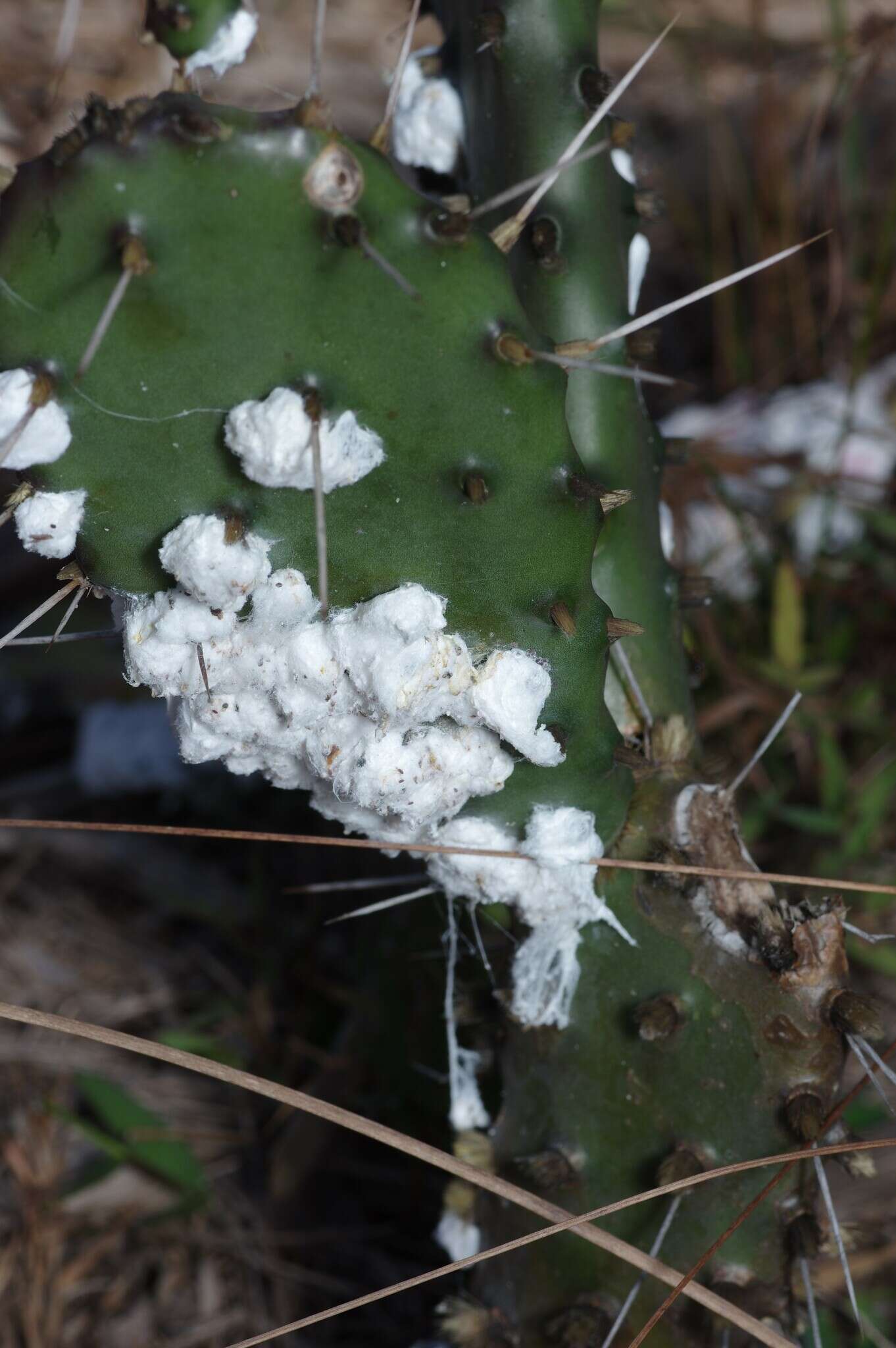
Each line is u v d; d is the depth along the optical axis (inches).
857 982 43.4
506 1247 31.2
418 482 29.5
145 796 53.5
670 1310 32.0
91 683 52.3
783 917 31.4
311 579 29.9
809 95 71.4
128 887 50.9
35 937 49.3
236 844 50.8
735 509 49.8
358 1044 37.5
